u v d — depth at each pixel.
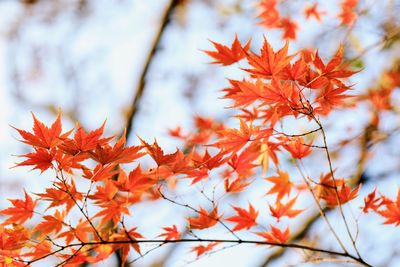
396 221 1.58
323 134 1.53
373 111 1.97
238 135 1.52
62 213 1.55
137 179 1.53
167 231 1.58
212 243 1.58
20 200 1.54
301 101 1.50
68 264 1.57
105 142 1.47
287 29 1.89
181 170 1.53
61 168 1.48
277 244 1.55
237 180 1.58
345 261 1.54
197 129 1.85
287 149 1.60
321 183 1.60
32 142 1.46
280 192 1.61
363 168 1.95
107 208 1.55
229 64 1.58
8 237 1.52
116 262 1.79
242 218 1.59
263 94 1.50
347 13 1.86
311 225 2.01
